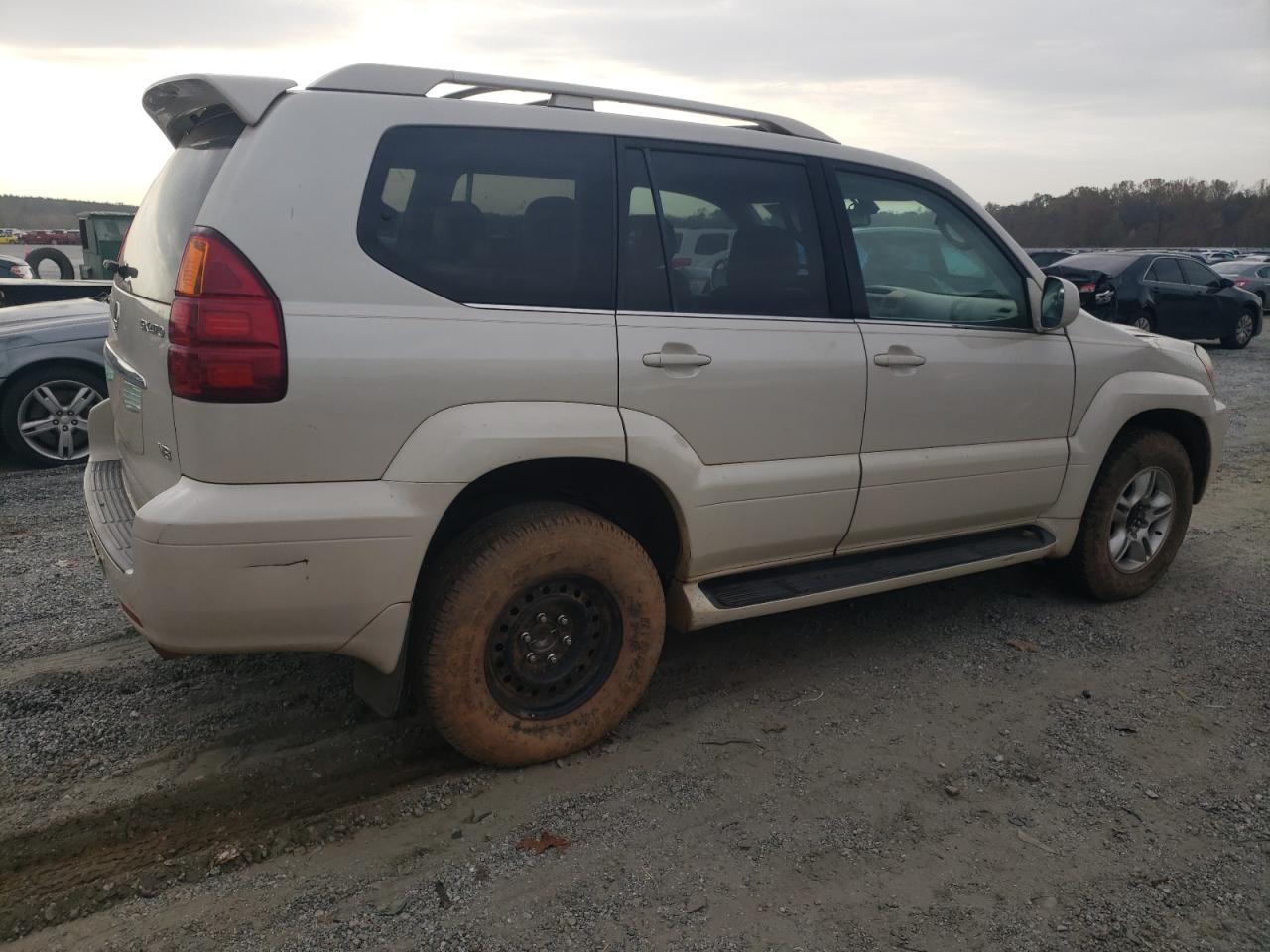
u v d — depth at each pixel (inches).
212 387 93.2
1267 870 102.3
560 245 113.0
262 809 108.7
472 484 113.8
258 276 94.7
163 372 99.0
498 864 100.0
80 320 261.6
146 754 118.6
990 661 152.1
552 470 116.4
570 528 113.5
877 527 141.9
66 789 110.7
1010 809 112.3
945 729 130.6
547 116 114.8
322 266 98.2
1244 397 427.2
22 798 108.7
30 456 256.7
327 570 99.0
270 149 98.4
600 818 108.4
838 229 136.5
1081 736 129.4
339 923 90.6
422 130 106.2
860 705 136.9
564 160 114.7
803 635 161.2
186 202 109.3
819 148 137.5
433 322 103.0
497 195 109.8
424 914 92.1
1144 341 175.8
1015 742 127.6
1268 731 131.8
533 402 108.3
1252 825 110.1
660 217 120.5
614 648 121.9
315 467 97.8
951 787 115.7
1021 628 165.8
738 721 131.6
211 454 94.5
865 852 103.5
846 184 139.3
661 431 117.6
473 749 113.8
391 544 101.0
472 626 109.3
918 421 141.7
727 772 118.7
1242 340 642.2
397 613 103.7
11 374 250.4
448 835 104.7
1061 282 151.9
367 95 104.8
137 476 113.5
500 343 106.4
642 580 120.2
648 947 88.4
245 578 96.2
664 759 121.4
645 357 115.3
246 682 137.3
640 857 101.7
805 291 132.6
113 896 93.7
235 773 115.4
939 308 146.9
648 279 118.6
